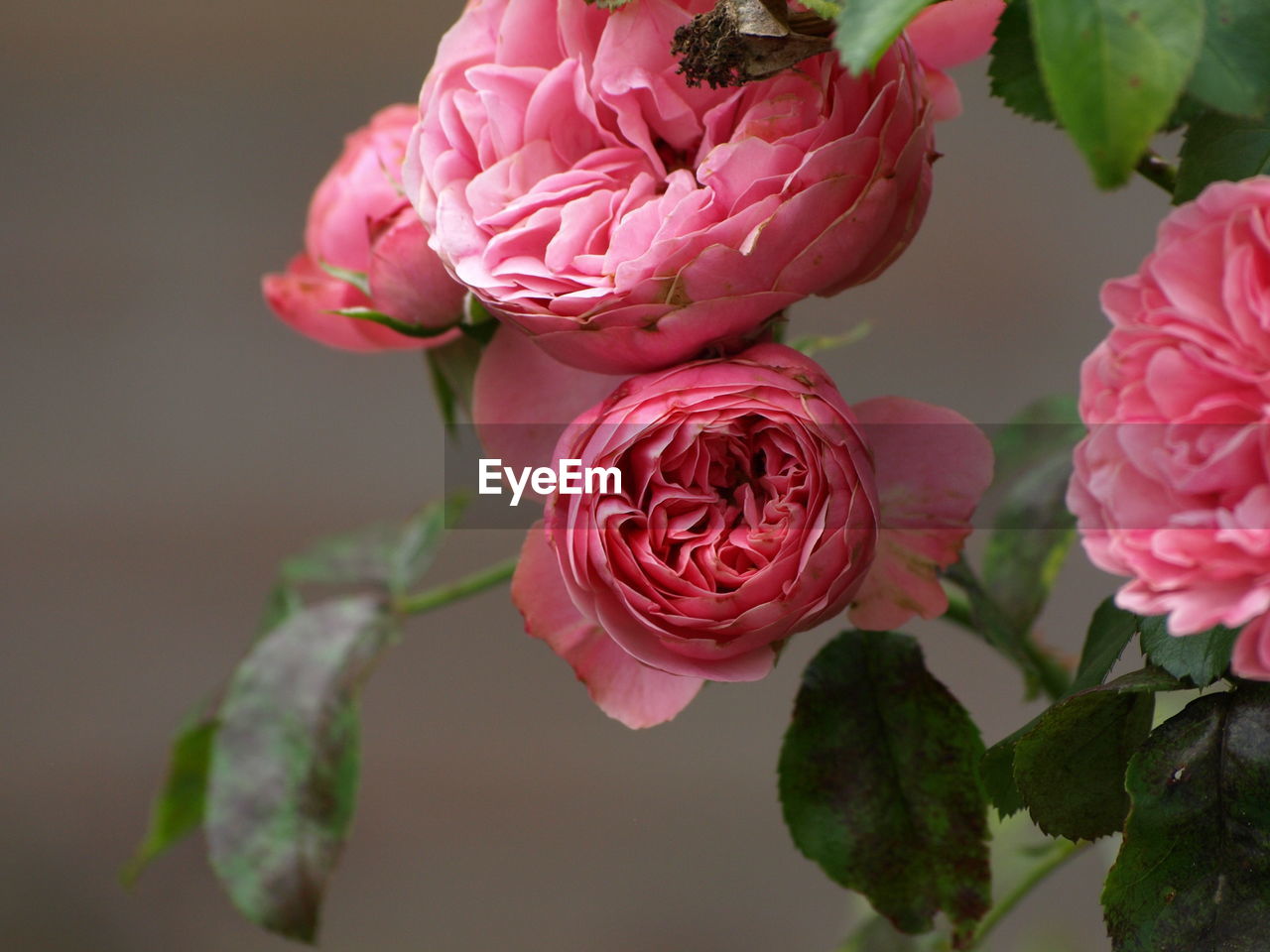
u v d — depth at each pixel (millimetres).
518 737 1537
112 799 1561
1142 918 597
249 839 705
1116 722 617
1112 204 1488
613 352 605
